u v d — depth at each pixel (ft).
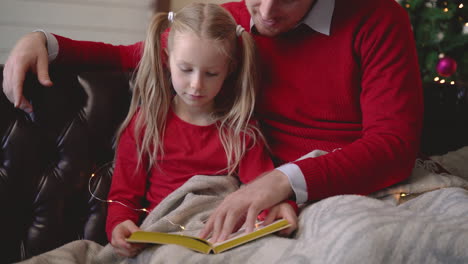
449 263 2.60
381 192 3.80
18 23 8.90
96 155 4.48
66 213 4.35
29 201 4.23
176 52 3.71
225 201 3.32
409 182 3.92
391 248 2.60
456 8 8.05
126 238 3.13
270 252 2.89
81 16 9.14
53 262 3.49
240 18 4.47
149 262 2.96
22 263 3.36
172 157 4.08
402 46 3.95
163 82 4.12
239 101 4.18
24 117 4.18
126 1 9.22
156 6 9.28
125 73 4.65
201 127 4.12
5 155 4.12
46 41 4.12
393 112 3.79
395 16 4.00
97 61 4.47
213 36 3.67
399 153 3.66
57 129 4.29
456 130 8.11
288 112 4.25
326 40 4.01
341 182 3.50
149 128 4.06
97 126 4.44
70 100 4.33
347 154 3.59
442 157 6.63
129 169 4.10
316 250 2.74
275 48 4.21
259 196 3.30
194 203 3.72
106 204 4.47
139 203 4.09
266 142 4.24
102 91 4.46
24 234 4.24
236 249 2.95
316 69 4.09
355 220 2.76
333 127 4.21
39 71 3.99
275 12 3.70
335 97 4.13
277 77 4.25
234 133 4.14
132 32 9.41
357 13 3.95
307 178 3.43
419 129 3.89
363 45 3.97
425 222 2.73
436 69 7.93
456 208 3.36
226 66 3.84
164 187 4.08
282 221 3.25
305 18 3.96
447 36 8.14
